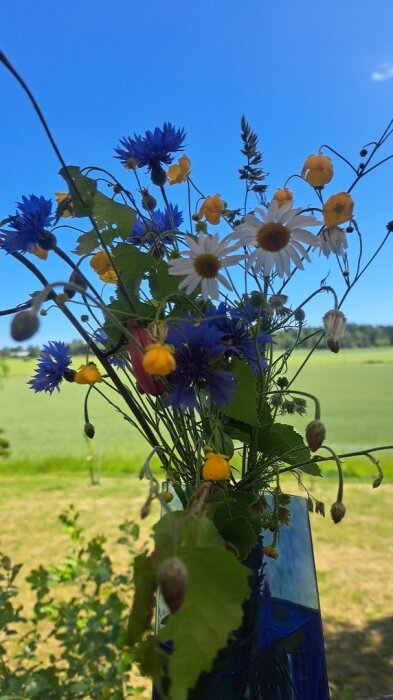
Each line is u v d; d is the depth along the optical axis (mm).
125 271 286
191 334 258
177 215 366
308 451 337
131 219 291
